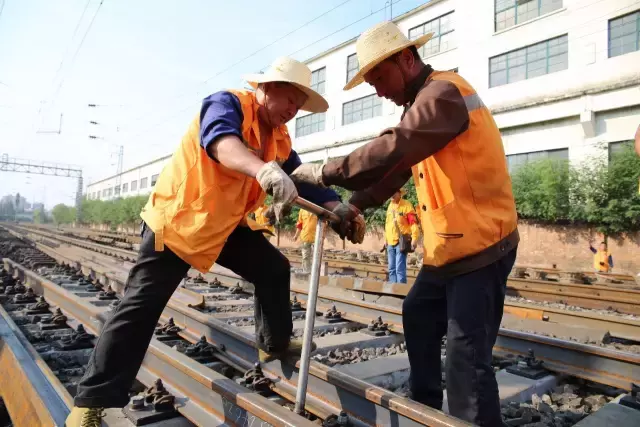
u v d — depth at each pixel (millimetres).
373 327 4867
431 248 2402
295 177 2389
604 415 2611
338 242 27203
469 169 2201
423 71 2371
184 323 4703
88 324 4637
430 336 2615
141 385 3389
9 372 3168
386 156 2055
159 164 57125
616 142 19234
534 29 22094
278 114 2527
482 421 2146
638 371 3223
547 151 21234
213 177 2357
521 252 19500
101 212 66750
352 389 2574
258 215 7809
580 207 17672
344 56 32188
